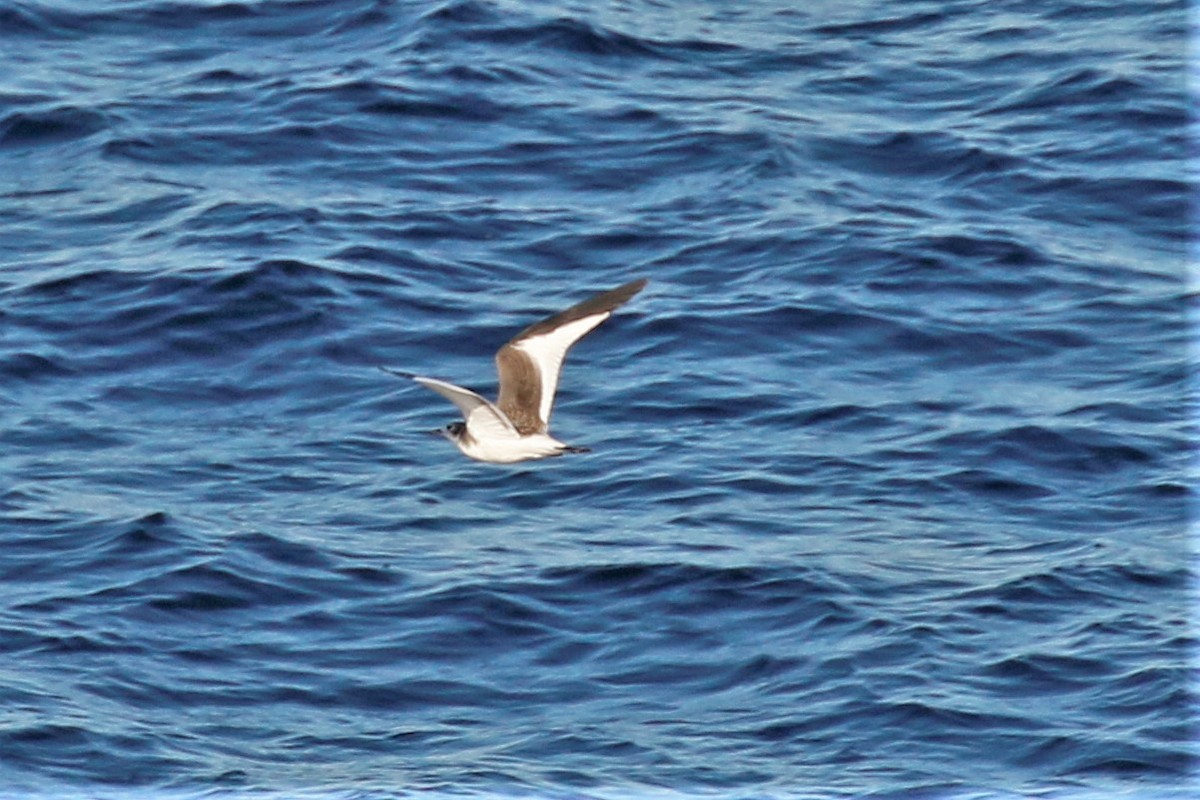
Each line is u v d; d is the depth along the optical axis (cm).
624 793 1491
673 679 1653
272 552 1816
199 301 2234
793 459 1994
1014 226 2441
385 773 1519
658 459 1991
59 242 2383
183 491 1936
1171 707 1591
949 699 1609
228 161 2556
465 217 2428
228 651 1683
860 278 2319
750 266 2341
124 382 2131
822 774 1523
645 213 2452
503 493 1938
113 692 1620
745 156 2567
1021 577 1789
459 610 1731
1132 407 2092
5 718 1570
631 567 1789
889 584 1780
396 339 2189
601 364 2158
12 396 2102
